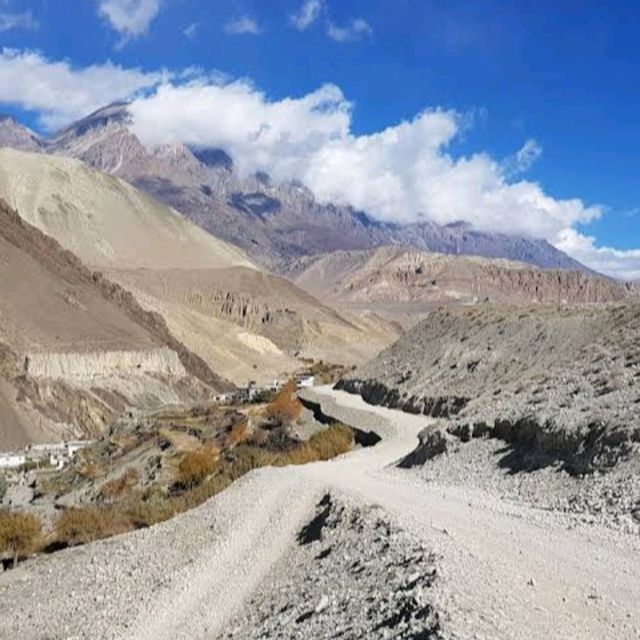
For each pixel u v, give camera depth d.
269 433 69.81
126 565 31.42
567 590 16.73
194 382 187.88
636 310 54.91
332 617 18.66
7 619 29.00
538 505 26.47
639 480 24.52
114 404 162.88
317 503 32.03
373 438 57.06
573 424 30.41
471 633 13.73
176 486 62.72
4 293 180.62
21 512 57.06
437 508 26.83
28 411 147.50
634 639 14.05
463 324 79.50
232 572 27.39
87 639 24.91
